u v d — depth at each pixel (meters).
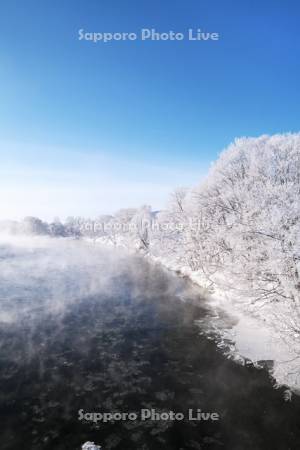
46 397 14.23
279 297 18.41
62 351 18.67
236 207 27.27
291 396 14.09
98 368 16.83
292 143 29.38
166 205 49.38
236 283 22.98
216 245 30.19
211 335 21.02
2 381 15.38
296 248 16.41
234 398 14.17
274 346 17.95
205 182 37.19
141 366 17.08
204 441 11.70
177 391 14.75
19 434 12.01
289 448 11.30
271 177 25.94
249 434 12.01
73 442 11.65
